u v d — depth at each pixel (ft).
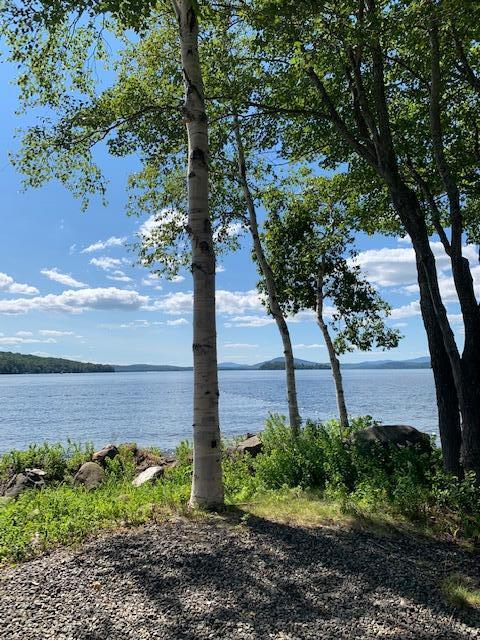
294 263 52.95
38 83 31.35
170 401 229.45
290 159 36.96
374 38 22.84
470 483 24.39
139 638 12.70
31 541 18.78
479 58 32.63
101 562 16.72
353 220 44.86
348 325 54.08
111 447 54.08
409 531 21.38
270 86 31.60
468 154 34.96
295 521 21.53
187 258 49.21
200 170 24.17
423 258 28.55
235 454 48.60
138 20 21.17
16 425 124.47
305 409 154.30
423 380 532.73
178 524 20.47
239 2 27.63
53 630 12.92
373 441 35.40
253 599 14.67
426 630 13.50
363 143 33.37
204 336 23.39
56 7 20.71
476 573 17.39
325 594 15.19
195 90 24.40
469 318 26.73
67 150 31.63
